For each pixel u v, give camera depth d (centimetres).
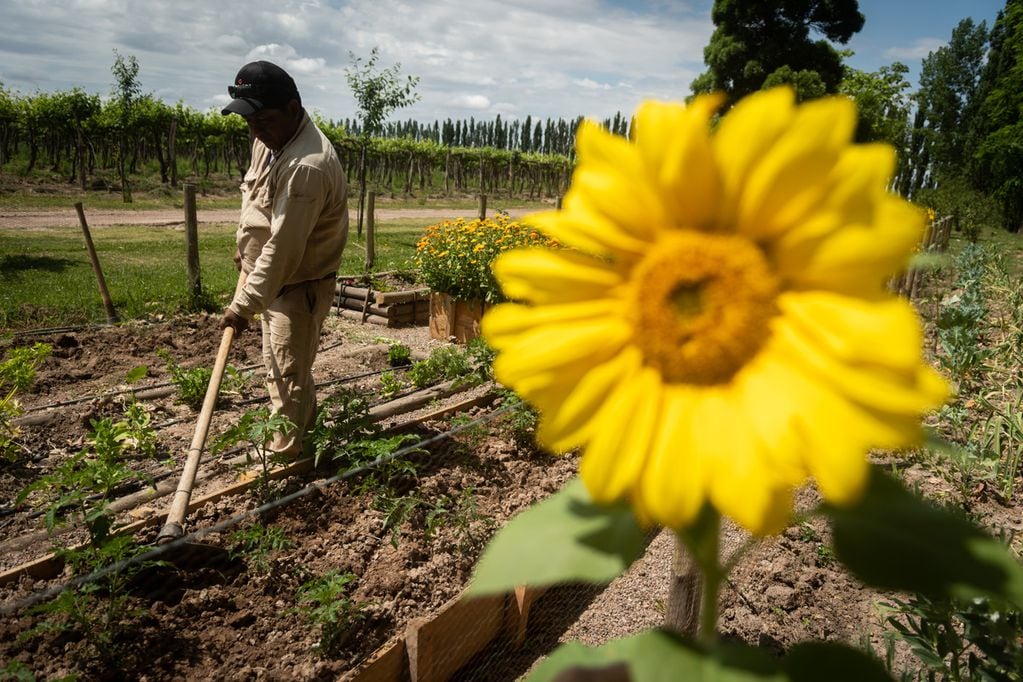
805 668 52
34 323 849
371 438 512
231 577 367
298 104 414
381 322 952
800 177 53
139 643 320
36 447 530
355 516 429
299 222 411
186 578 358
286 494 442
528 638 368
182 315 918
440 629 325
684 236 57
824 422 51
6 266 1224
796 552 410
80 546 359
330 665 321
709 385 57
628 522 57
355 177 4769
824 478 51
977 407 546
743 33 3319
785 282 57
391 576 376
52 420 569
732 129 55
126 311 922
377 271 1303
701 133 55
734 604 371
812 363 53
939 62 6562
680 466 54
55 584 351
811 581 388
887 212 53
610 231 58
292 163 407
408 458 510
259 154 435
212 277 1197
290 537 405
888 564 54
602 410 57
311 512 429
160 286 1069
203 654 321
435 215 3478
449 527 425
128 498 442
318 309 452
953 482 467
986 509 445
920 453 496
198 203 2966
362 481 462
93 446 527
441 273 862
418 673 316
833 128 53
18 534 416
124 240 1739
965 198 2909
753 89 3275
